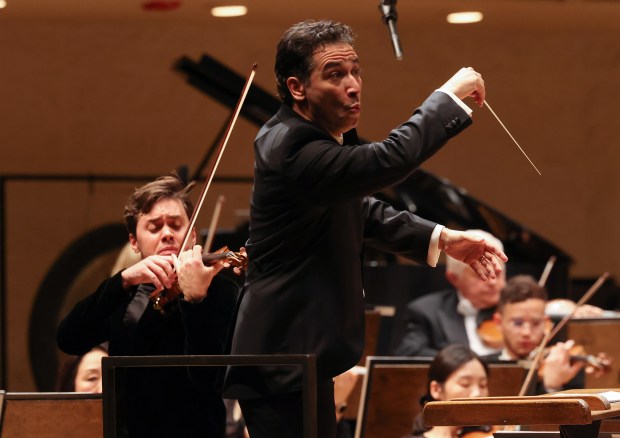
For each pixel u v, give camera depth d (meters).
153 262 6.37
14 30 20.62
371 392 10.12
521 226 16.33
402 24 20.83
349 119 5.72
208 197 20.75
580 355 11.52
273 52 20.81
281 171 5.61
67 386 9.23
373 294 15.54
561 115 21.77
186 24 20.78
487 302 13.20
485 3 18.95
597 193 21.78
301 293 5.61
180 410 6.38
